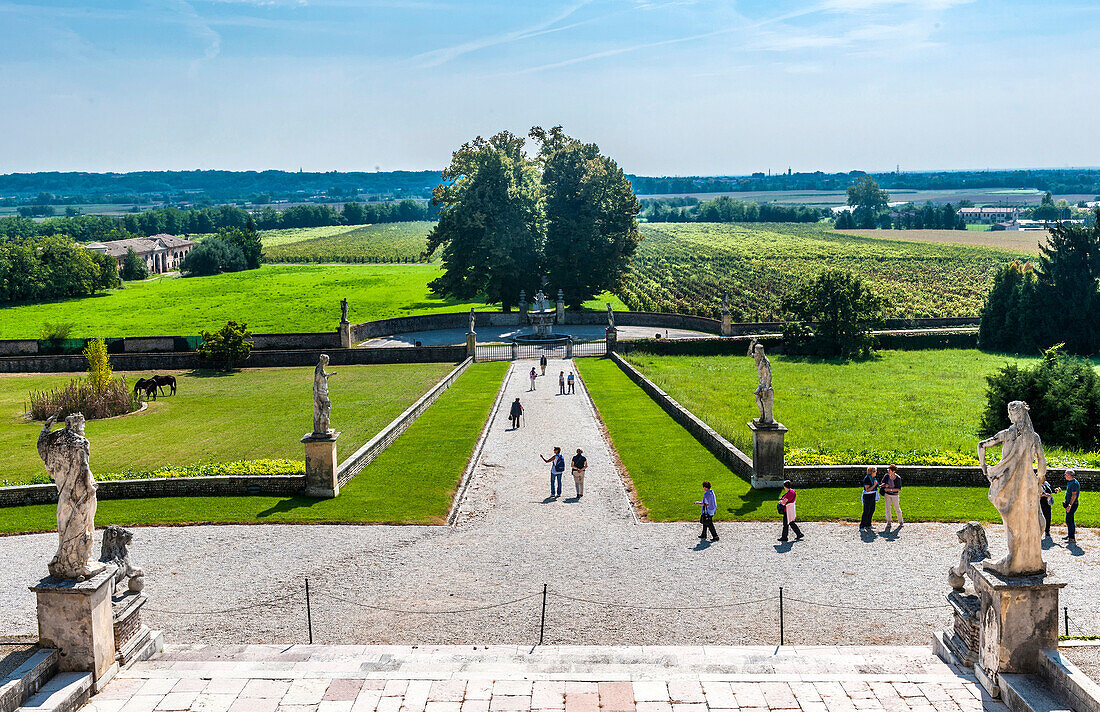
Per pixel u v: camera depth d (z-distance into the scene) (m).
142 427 46.66
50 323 97.31
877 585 21.41
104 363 51.47
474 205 88.75
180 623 19.75
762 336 73.81
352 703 14.66
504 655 17.12
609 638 18.61
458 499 30.17
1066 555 23.48
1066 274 74.44
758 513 27.56
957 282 126.44
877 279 131.12
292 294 117.50
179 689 15.43
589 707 14.39
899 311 98.69
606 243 92.56
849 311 71.06
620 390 54.31
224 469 31.94
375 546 25.14
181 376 65.81
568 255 91.69
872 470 25.83
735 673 15.95
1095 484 29.89
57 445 15.20
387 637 18.78
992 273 131.88
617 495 30.62
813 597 20.73
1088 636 17.89
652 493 30.23
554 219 93.06
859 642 18.36
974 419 44.91
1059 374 39.97
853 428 42.47
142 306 110.56
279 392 57.75
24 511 29.38
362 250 197.25
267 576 22.77
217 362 69.06
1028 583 14.47
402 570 23.06
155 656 17.42
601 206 92.19
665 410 46.72
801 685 15.10
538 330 80.19
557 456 30.70
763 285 124.25
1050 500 25.11
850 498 28.86
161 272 168.75
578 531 26.41
